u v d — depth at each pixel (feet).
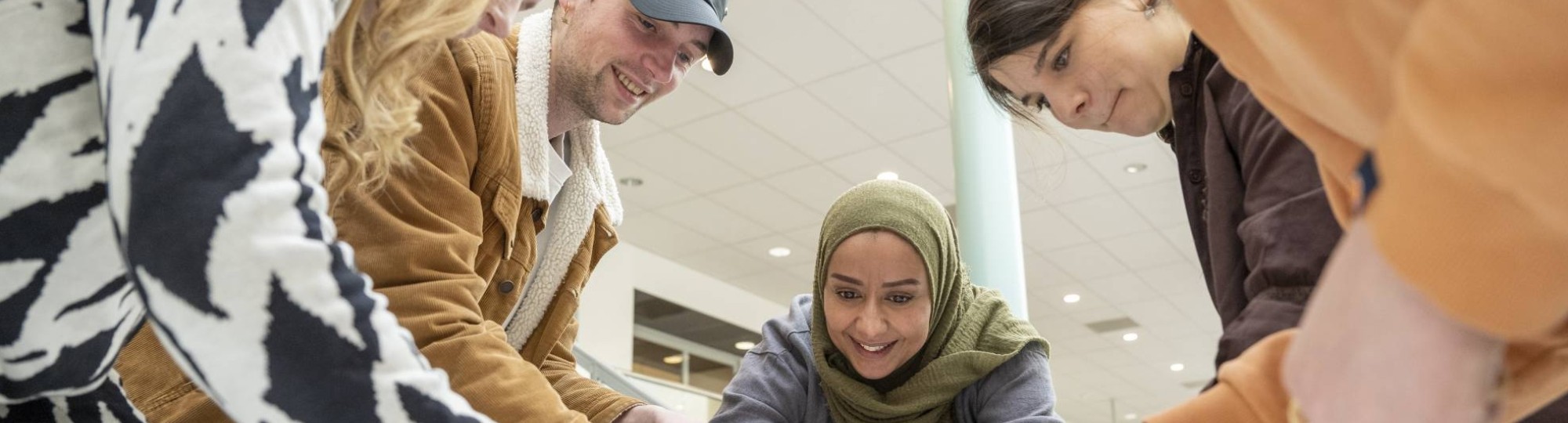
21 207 2.72
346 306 2.51
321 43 2.72
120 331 3.06
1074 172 28.19
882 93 23.93
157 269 2.41
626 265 34.65
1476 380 1.57
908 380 6.64
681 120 25.30
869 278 6.31
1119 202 30.55
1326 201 3.82
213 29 2.48
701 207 31.19
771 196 30.30
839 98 24.14
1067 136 25.62
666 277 36.06
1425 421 1.59
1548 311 1.47
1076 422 64.49
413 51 3.40
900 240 6.31
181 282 2.41
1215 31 2.13
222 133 2.42
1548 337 1.76
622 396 6.25
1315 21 1.76
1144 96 5.06
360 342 2.51
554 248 6.51
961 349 6.64
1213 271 4.60
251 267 2.40
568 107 6.52
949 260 6.65
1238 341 3.86
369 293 2.60
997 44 5.09
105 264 2.85
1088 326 44.24
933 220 6.52
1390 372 1.59
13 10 2.68
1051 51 5.00
